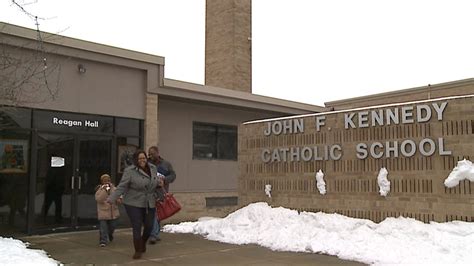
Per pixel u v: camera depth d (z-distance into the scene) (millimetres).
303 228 11102
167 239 11750
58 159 13312
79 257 9469
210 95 17531
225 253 9828
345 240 10070
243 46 24109
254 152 14094
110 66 14586
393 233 9805
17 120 12578
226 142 19297
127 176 9289
